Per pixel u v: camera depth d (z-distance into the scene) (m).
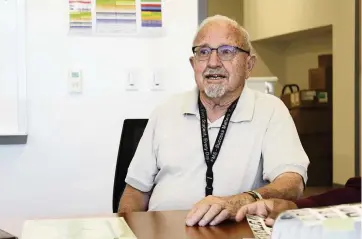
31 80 2.66
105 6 2.69
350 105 4.91
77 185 2.72
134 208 1.98
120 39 2.72
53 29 2.66
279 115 1.96
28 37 2.65
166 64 2.76
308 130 6.12
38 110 2.67
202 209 1.36
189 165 1.92
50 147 2.69
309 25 5.79
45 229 1.29
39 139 2.68
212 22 1.98
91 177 2.72
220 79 1.91
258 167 1.92
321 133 6.17
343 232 0.85
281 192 1.66
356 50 4.80
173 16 2.76
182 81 2.78
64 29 2.67
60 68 2.68
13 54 2.62
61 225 1.34
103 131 2.73
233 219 1.40
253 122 1.93
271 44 7.39
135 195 2.04
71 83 2.68
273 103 2.00
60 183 2.71
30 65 2.65
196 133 1.96
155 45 2.75
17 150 2.66
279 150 1.88
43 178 2.69
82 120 2.71
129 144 2.19
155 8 2.74
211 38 1.94
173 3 2.76
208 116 1.97
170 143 1.98
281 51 7.43
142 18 2.73
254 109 1.96
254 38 7.13
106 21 2.70
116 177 2.16
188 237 1.23
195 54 1.98
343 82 5.04
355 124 4.76
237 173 1.88
